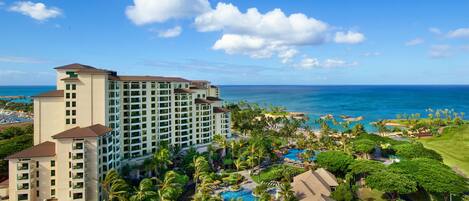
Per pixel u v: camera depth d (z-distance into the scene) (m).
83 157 76.75
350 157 103.25
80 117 87.62
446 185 75.69
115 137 94.50
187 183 97.19
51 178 78.06
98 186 79.75
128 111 106.25
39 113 88.19
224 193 91.81
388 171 84.56
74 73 93.69
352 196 79.56
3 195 77.69
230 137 148.62
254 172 111.94
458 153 130.75
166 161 97.62
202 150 128.00
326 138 155.75
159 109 116.31
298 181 87.94
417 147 115.31
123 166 98.94
